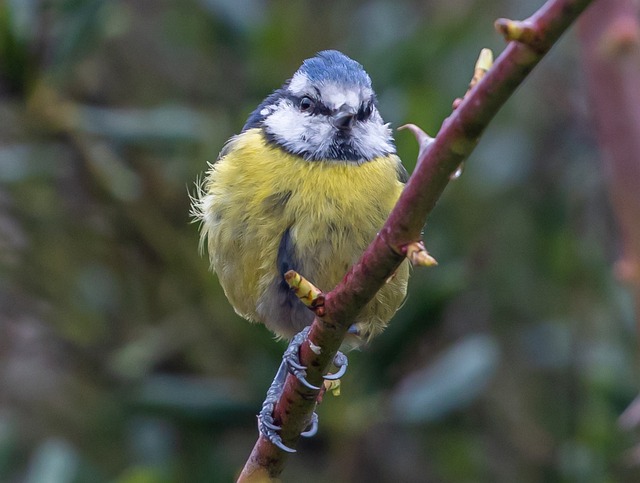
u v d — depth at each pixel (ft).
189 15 34.71
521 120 35.63
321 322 14.14
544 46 10.63
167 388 29.78
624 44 17.15
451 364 30.12
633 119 17.24
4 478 30.94
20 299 32.22
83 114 29.96
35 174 30.30
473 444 33.04
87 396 31.99
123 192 30.73
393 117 30.48
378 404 29.25
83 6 29.50
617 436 30.09
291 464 31.63
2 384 32.58
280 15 32.78
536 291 34.35
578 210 35.32
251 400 29.68
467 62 33.91
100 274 32.14
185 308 31.32
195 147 31.76
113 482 28.99
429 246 31.86
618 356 31.63
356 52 33.71
